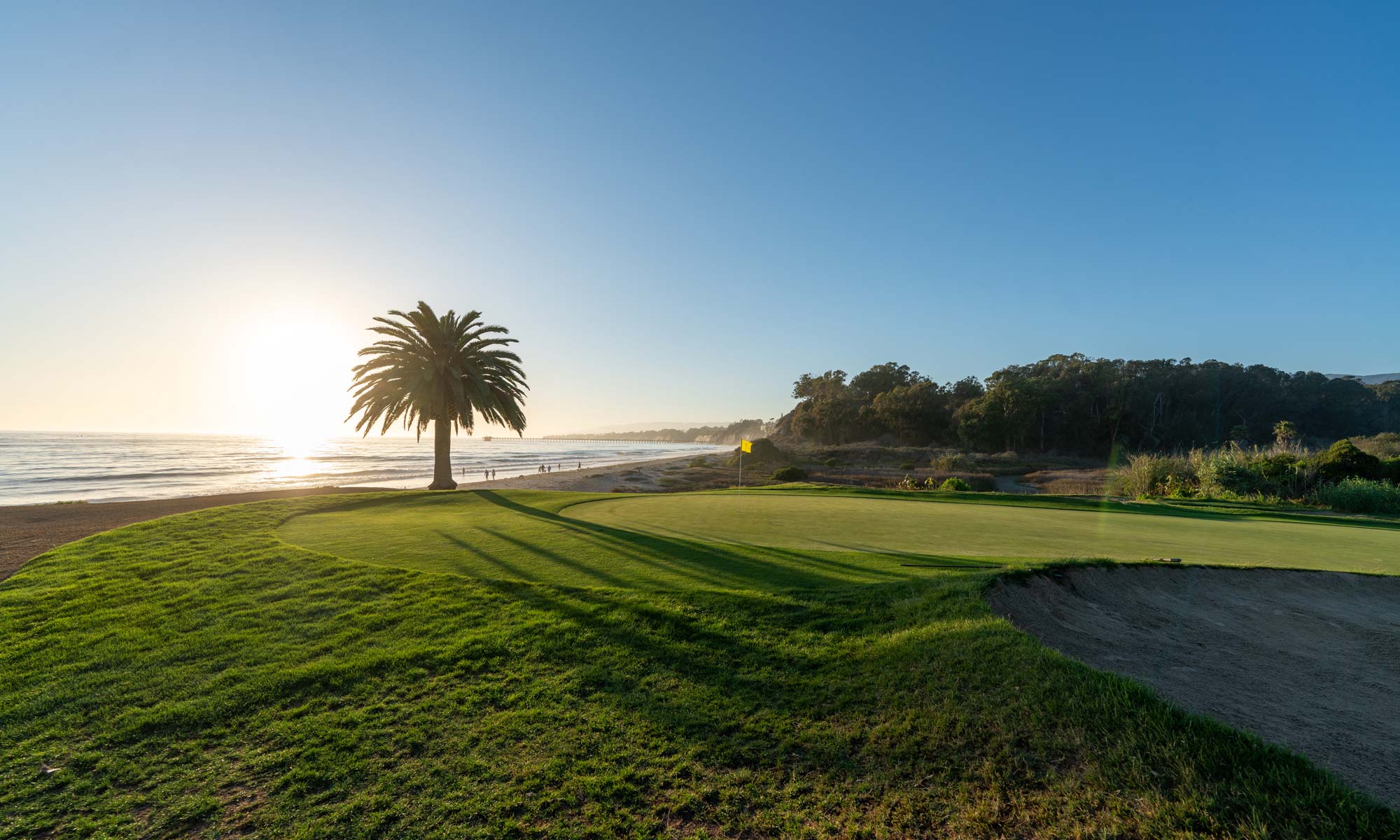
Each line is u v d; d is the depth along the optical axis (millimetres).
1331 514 19141
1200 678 5367
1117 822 3234
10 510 20734
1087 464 70750
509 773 4055
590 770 4047
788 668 5219
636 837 3467
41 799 3961
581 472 58688
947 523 12945
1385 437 44125
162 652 6012
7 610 7207
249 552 9578
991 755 3867
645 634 5965
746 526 12125
